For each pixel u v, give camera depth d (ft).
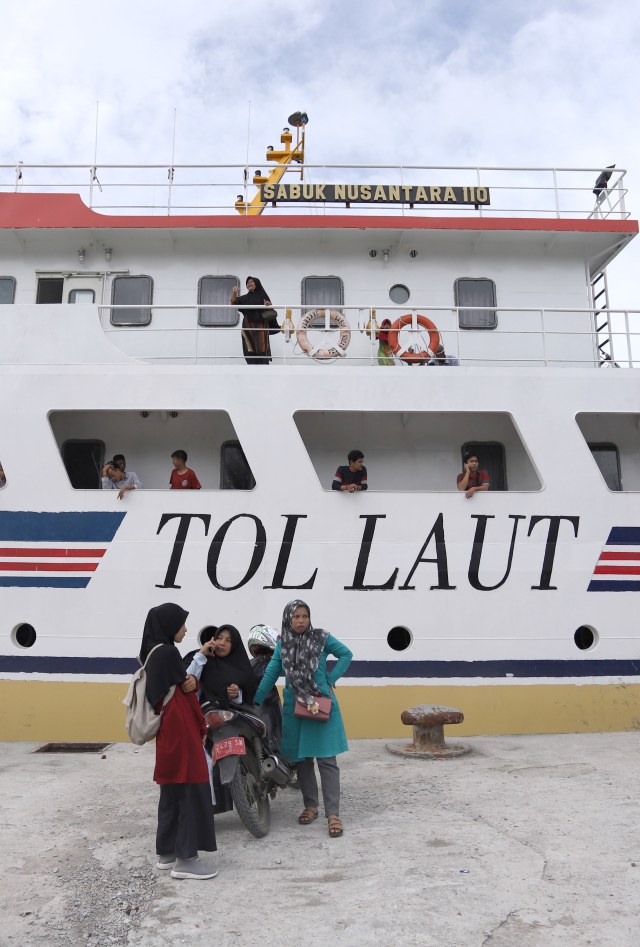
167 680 14.38
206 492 28.35
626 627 28.84
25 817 18.12
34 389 28.76
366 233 34.06
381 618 28.09
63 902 13.08
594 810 18.22
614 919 12.12
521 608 28.53
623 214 35.29
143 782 21.68
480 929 11.80
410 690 27.81
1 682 27.50
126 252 34.99
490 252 35.60
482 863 14.65
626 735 27.61
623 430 32.96
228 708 16.93
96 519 28.17
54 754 25.55
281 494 28.48
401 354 31.99
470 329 34.86
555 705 28.12
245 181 36.60
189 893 13.42
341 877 14.07
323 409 29.01
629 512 29.37
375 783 21.25
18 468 28.37
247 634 27.71
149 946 11.44
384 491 29.66
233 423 28.76
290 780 18.52
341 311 34.60
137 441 31.81
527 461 32.22
